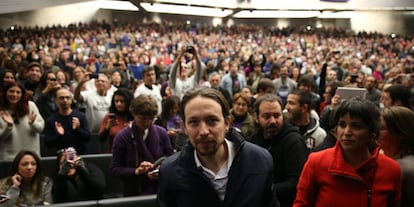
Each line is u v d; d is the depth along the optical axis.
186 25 22.88
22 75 6.09
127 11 22.69
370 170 1.55
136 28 20.89
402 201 1.64
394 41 21.36
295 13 22.78
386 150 1.86
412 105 3.05
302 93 2.95
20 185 2.89
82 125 3.82
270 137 2.30
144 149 2.70
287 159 2.19
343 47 20.23
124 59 10.20
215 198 1.32
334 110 1.69
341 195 1.56
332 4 18.88
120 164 2.71
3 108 3.58
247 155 1.38
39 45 14.63
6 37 15.31
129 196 2.67
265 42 21.62
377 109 1.56
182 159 1.38
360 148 1.55
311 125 2.97
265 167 1.38
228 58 14.60
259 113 2.30
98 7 21.22
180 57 5.67
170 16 24.06
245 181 1.34
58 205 2.34
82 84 4.80
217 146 1.28
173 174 1.36
